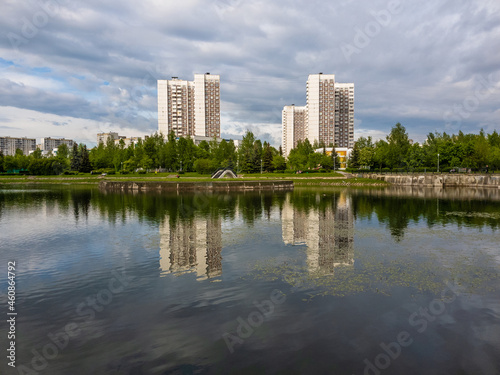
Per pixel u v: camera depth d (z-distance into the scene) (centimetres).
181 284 1606
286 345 1062
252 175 11481
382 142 12794
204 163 11550
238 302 1388
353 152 13250
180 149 13238
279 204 5125
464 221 3425
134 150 13900
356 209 4447
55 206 4928
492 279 1661
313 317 1245
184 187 8100
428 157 10988
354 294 1463
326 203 5234
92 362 995
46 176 12481
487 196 6322
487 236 2694
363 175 11275
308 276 1705
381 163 11919
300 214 4000
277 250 2259
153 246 2403
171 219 3650
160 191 8044
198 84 18638
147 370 953
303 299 1410
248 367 957
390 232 2870
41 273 1819
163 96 18425
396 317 1248
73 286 1611
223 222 3438
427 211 4200
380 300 1398
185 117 18700
